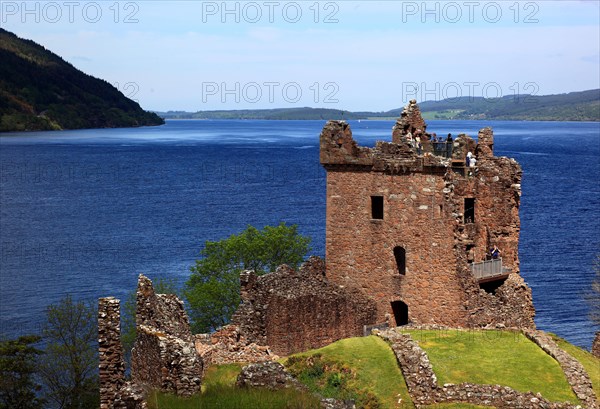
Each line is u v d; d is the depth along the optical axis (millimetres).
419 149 67125
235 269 80250
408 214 61594
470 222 66062
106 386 35312
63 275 125688
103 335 35344
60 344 69375
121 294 112562
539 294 109438
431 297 61125
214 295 76500
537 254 138125
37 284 119312
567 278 118625
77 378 62625
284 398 34594
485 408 43281
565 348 53594
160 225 175625
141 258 139000
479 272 62250
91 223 180500
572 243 148500
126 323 73625
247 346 51031
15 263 135125
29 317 100000
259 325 55469
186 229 169625
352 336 61250
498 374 47125
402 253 62719
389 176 62000
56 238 161000
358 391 46281
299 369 49375
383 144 62625
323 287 60969
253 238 84000
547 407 42969
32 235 165250
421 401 44500
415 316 61781
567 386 45969
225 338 50656
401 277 62156
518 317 62375
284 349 56875
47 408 64562
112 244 152875
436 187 60344
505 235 65250
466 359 49312
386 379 46750
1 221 185000
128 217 188875
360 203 63375
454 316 60375
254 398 34281
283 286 57531
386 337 51031
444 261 60469
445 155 67500
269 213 189000
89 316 70125
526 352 50562
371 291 63250
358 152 63031
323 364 49094
